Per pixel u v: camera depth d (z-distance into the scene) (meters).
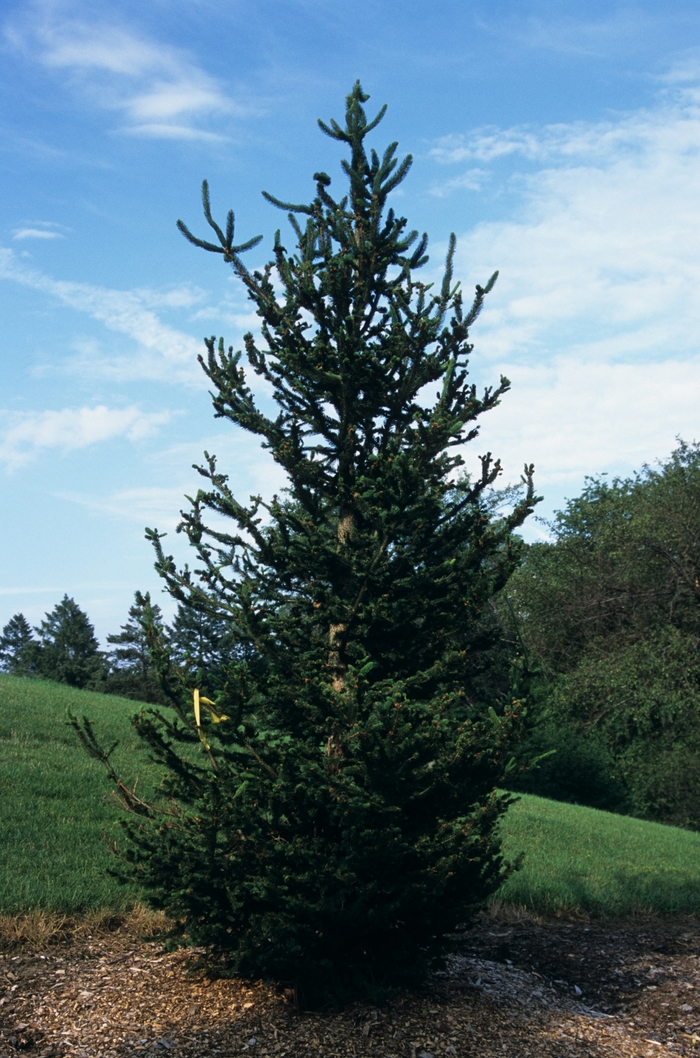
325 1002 6.21
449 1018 6.17
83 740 6.58
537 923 10.21
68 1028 5.63
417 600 6.41
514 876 11.43
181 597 6.49
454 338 6.88
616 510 30.31
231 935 5.95
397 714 5.29
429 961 6.38
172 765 6.23
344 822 5.63
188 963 6.41
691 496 27.92
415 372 6.84
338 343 6.63
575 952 9.02
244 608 6.08
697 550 26.95
